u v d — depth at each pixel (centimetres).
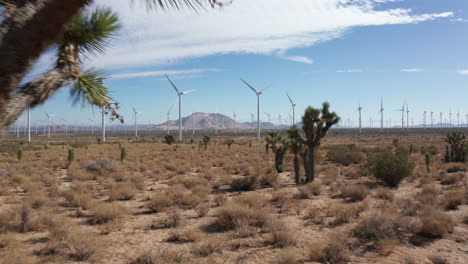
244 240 845
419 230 881
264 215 997
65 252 740
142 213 1188
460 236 852
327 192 1594
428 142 7200
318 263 676
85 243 738
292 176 2303
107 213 1053
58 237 827
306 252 743
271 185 1828
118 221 1036
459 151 2830
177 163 3150
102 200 1431
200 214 1127
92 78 402
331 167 2614
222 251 761
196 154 4422
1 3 273
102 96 404
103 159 2622
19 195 1545
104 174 2278
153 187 1823
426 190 1429
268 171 2514
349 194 1452
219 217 1001
